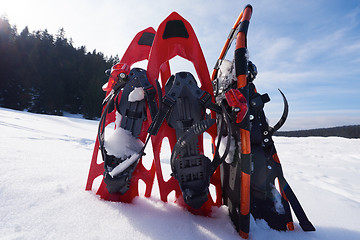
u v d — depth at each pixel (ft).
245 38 3.16
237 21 3.79
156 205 3.33
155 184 4.60
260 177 3.18
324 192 5.24
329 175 8.84
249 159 2.79
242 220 2.66
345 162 13.12
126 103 3.72
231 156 3.17
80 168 5.04
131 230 2.37
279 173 3.29
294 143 24.34
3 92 103.19
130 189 3.43
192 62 4.04
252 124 3.32
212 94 3.91
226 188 3.37
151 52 3.87
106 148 3.30
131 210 2.94
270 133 3.34
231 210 3.09
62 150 7.65
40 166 4.58
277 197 3.17
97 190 3.55
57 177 3.99
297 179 7.29
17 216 2.36
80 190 3.51
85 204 2.93
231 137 3.25
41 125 22.17
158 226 2.54
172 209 3.22
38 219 2.36
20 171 3.86
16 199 2.74
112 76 4.04
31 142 8.22
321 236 2.83
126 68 3.98
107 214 2.71
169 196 3.95
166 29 3.93
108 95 4.23
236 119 2.97
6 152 5.34
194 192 2.98
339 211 3.86
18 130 11.91
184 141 3.01
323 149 19.51
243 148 2.81
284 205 3.14
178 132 3.44
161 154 9.77
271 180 3.25
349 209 3.98
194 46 4.00
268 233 2.80
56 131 17.84
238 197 2.90
